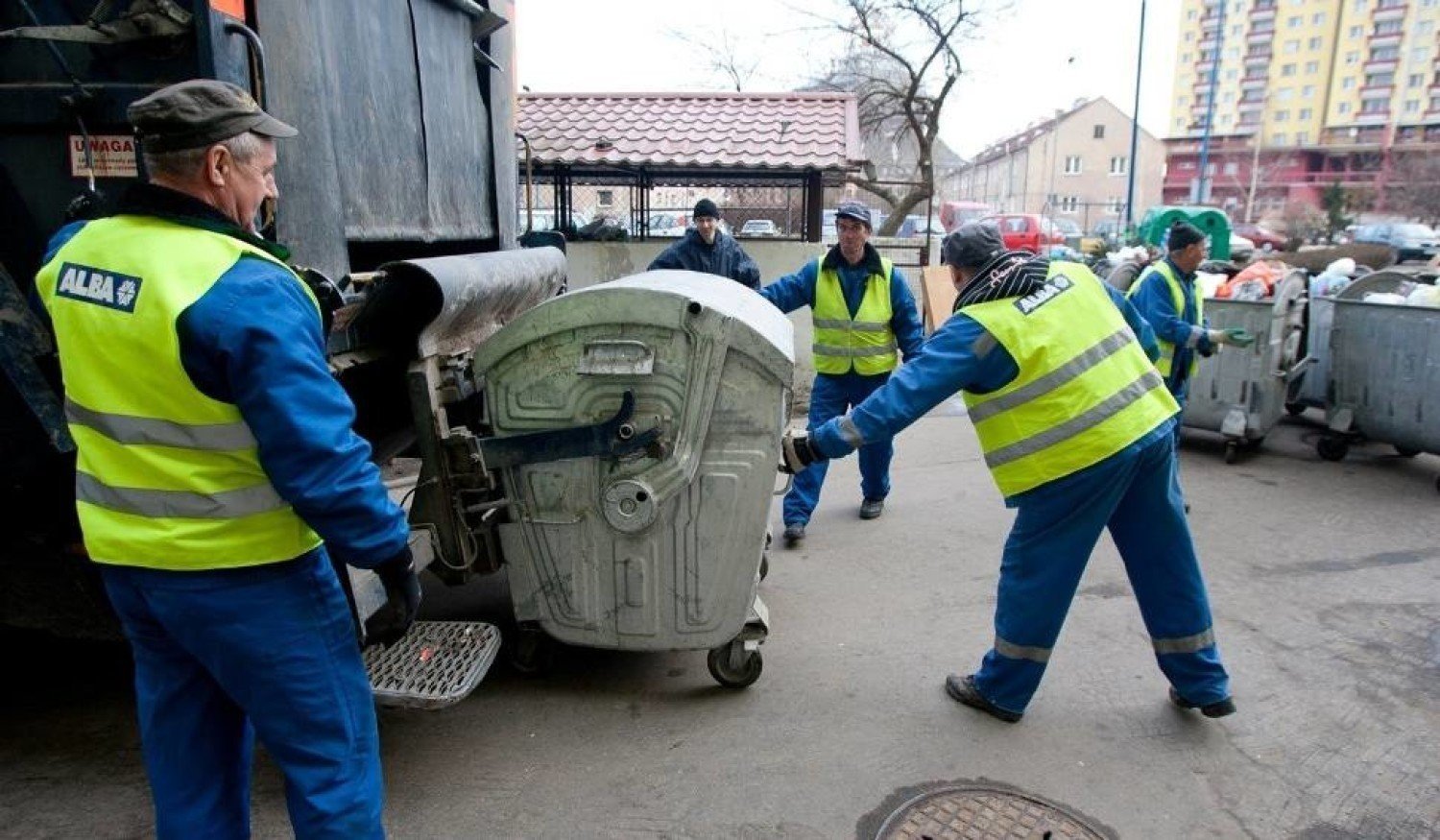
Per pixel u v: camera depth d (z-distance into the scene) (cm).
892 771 299
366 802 203
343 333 288
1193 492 611
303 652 195
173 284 175
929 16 1559
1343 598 436
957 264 311
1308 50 9381
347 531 186
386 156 355
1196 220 1313
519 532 323
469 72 454
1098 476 294
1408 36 8844
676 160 874
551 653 355
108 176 251
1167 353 575
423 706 282
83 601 294
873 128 1770
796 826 271
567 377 305
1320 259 1485
